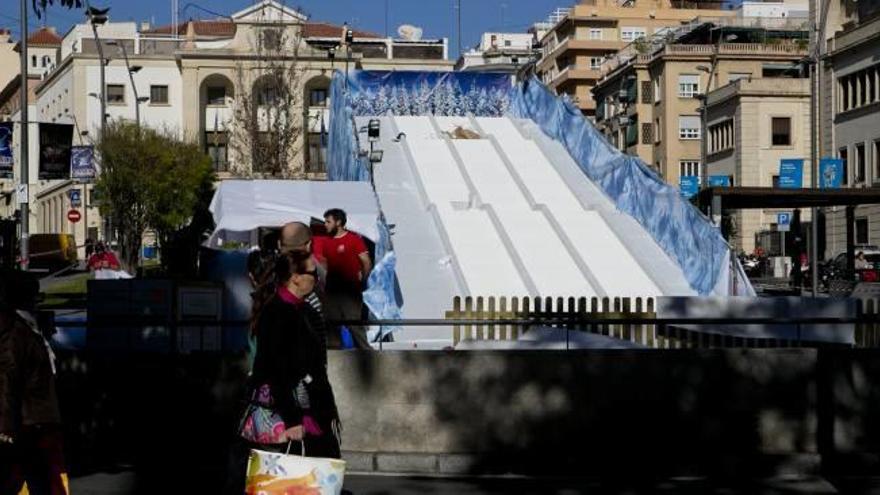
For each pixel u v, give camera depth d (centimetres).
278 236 948
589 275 2389
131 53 8619
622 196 2778
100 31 8850
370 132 3053
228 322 1201
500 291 2323
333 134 3928
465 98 4141
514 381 1170
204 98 8500
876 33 6016
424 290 2344
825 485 1114
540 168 3144
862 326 1645
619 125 8581
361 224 2134
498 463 1158
